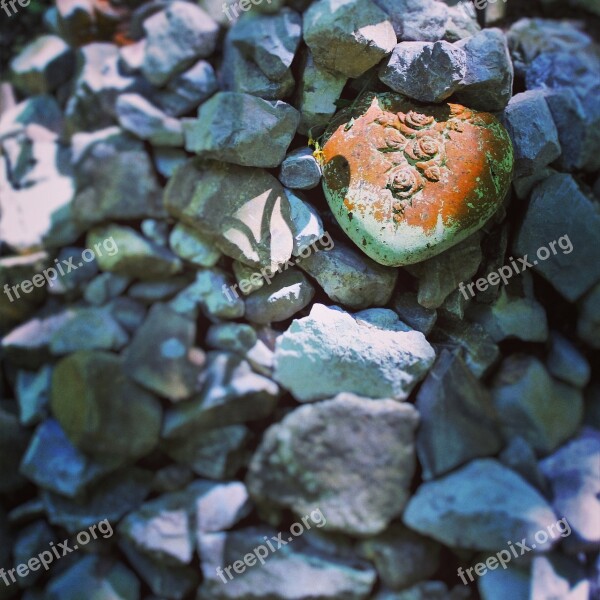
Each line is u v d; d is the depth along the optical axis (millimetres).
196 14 403
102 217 418
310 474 407
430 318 381
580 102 391
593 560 405
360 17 347
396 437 398
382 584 416
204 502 423
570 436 427
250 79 383
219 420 416
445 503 396
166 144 416
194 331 409
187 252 403
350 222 352
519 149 373
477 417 405
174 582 427
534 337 414
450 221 342
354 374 390
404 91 353
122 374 415
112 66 429
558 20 427
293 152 375
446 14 368
